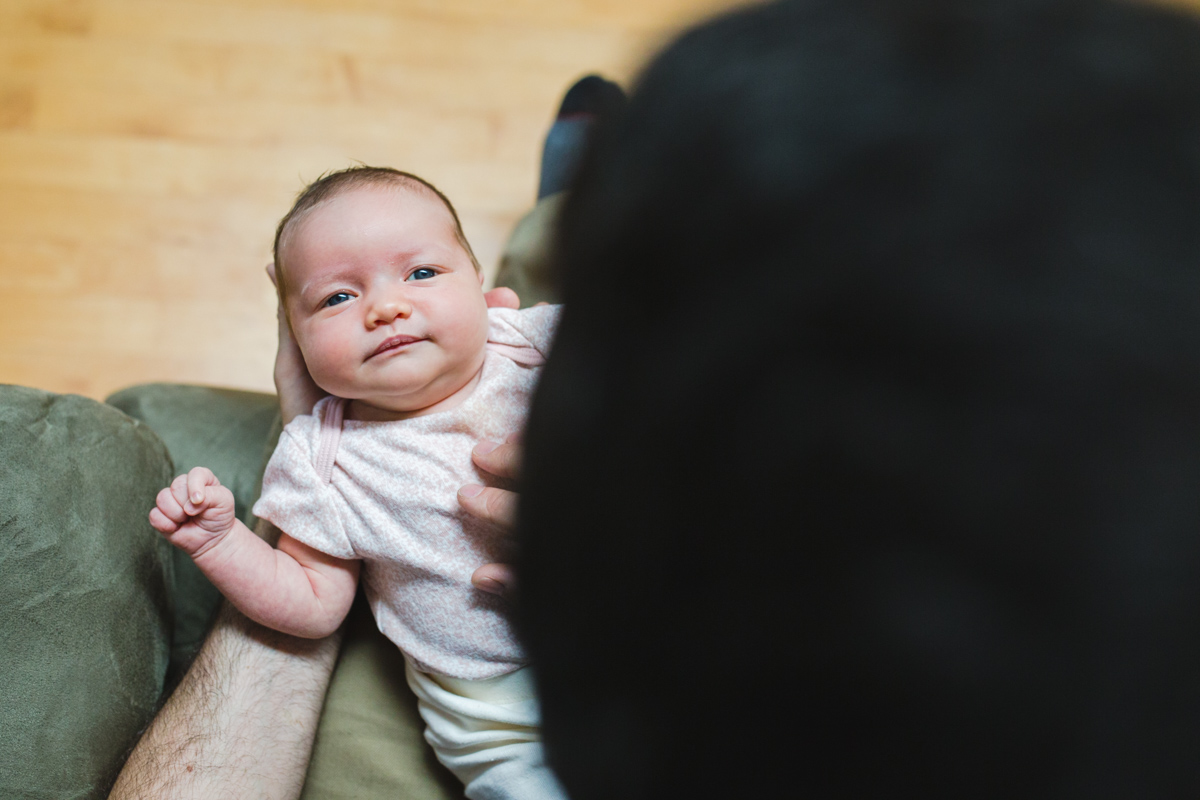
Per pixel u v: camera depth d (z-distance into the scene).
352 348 0.72
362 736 0.76
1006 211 0.19
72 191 1.52
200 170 1.54
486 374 0.77
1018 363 0.19
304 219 0.75
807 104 0.21
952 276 0.19
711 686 0.24
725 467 0.21
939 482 0.19
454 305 0.73
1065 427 0.19
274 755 0.70
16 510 0.63
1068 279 0.19
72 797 0.63
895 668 0.21
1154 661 0.20
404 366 0.72
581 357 0.25
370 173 0.78
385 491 0.72
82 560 0.66
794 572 0.21
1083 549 0.19
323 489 0.72
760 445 0.21
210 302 1.46
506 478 0.72
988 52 0.21
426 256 0.74
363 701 0.78
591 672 0.27
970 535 0.20
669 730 0.26
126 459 0.75
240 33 1.63
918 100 0.20
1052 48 0.21
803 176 0.20
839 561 0.21
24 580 0.63
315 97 1.59
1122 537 0.19
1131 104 0.20
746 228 0.21
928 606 0.20
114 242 1.49
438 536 0.71
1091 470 0.19
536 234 1.00
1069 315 0.19
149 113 1.57
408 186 0.78
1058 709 0.21
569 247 0.26
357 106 1.59
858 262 0.20
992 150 0.20
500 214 1.53
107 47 1.61
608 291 0.24
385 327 0.71
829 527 0.21
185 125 1.57
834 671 0.22
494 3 1.67
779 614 0.22
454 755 0.71
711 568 0.23
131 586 0.71
